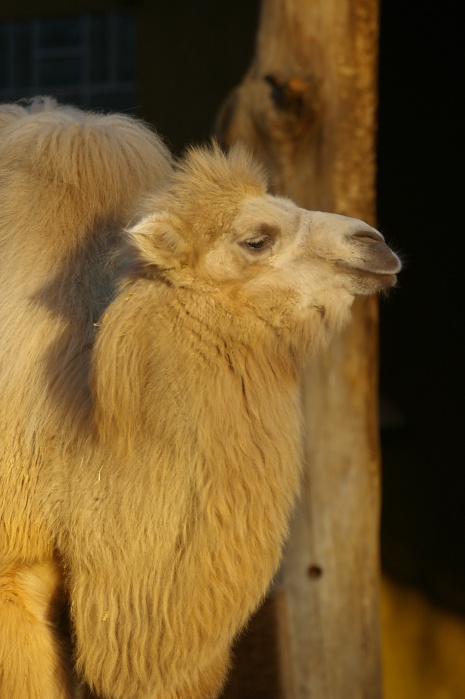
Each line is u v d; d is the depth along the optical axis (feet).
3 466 47.24
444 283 123.34
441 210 122.93
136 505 44.73
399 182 123.24
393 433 121.29
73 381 47.11
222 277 46.50
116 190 51.55
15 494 47.09
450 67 120.16
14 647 45.65
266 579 47.09
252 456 45.83
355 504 68.44
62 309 48.52
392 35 120.57
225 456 45.19
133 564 44.98
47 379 47.29
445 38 119.65
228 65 106.93
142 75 111.04
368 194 66.28
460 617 107.76
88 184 51.03
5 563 47.75
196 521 44.80
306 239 48.47
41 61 120.57
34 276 49.14
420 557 112.57
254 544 46.09
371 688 69.87
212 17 107.55
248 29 105.81
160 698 48.06
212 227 46.93
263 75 64.75
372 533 69.26
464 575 111.04
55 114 53.83
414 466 119.14
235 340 46.29
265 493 46.16
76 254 49.80
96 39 118.42
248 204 47.83
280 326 47.44
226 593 45.65
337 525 68.28
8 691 45.34
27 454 47.01
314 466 67.67
